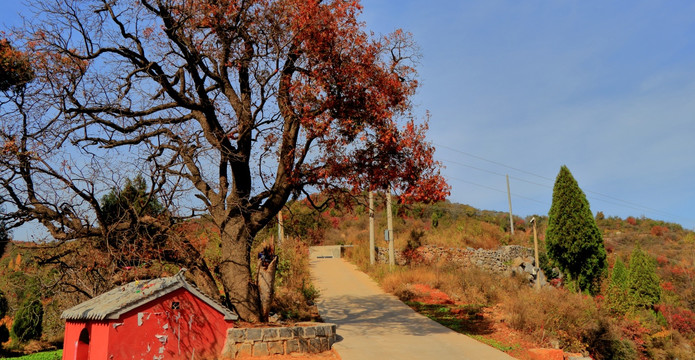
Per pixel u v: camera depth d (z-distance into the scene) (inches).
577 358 513.0
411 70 608.4
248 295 558.6
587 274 898.7
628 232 2432.3
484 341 550.0
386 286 939.3
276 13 551.2
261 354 477.4
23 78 515.5
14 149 487.8
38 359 590.6
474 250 1288.1
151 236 561.0
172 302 453.7
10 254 700.0
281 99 580.4
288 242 1068.5
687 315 974.4
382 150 567.8
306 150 577.0
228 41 555.8
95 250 563.2
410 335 576.7
